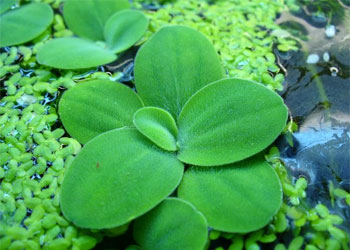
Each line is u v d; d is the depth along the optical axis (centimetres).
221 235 8
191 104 9
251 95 9
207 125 9
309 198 9
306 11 13
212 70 10
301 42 12
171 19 13
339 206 9
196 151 9
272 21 12
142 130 9
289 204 9
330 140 10
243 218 8
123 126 10
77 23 12
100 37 12
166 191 8
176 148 9
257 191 8
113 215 8
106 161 9
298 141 10
